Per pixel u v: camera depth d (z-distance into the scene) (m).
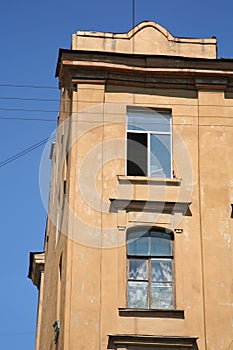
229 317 25.42
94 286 25.48
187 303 25.56
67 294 25.28
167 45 29.89
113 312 25.14
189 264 26.20
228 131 28.42
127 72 28.73
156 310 25.25
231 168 27.84
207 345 24.95
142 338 24.58
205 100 28.75
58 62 29.61
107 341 24.70
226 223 26.84
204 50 29.91
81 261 25.83
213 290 25.78
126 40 29.75
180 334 25.03
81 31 29.62
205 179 27.53
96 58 28.62
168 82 28.88
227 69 28.97
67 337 24.66
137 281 26.00
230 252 26.41
